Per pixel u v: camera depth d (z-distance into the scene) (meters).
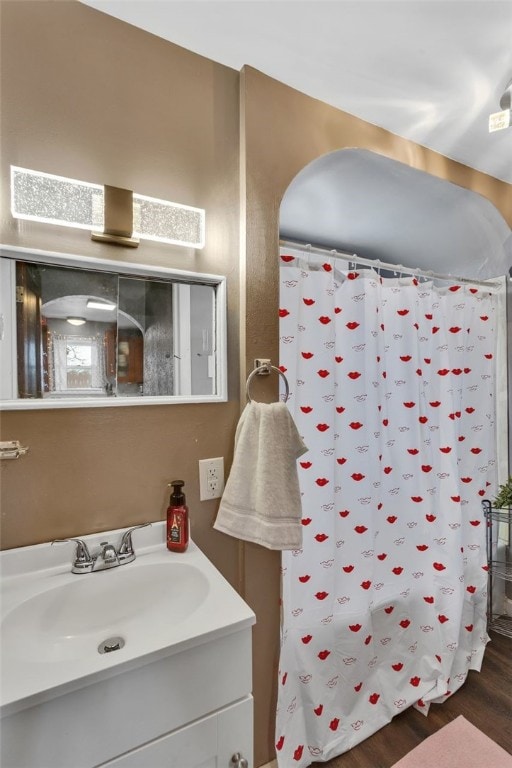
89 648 0.85
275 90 1.21
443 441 1.68
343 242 2.27
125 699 0.66
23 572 0.91
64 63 0.96
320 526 1.33
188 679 0.72
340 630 1.38
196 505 1.15
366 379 1.45
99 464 1.01
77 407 0.98
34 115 0.93
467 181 1.69
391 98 1.30
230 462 1.20
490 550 1.91
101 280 1.02
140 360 1.07
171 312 1.11
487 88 1.26
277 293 1.21
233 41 1.09
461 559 1.65
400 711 1.44
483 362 1.91
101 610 0.91
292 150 1.23
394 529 1.57
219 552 1.18
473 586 1.80
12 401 0.92
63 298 0.98
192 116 1.13
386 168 1.52
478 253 2.13
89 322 1.01
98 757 0.64
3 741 0.58
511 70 1.19
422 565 1.61
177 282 1.12
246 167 1.15
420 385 1.63
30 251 0.92
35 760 0.60
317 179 1.59
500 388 2.03
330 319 1.35
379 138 1.42
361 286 1.44
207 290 1.16
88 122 0.99
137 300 1.07
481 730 1.39
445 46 1.10
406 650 1.54
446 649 1.56
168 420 1.10
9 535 0.92
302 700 1.29
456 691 1.57
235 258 1.20
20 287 0.93
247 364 1.16
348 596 1.40
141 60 1.06
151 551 1.04
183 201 1.12
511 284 1.97
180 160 1.11
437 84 1.24
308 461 1.32
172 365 1.11
